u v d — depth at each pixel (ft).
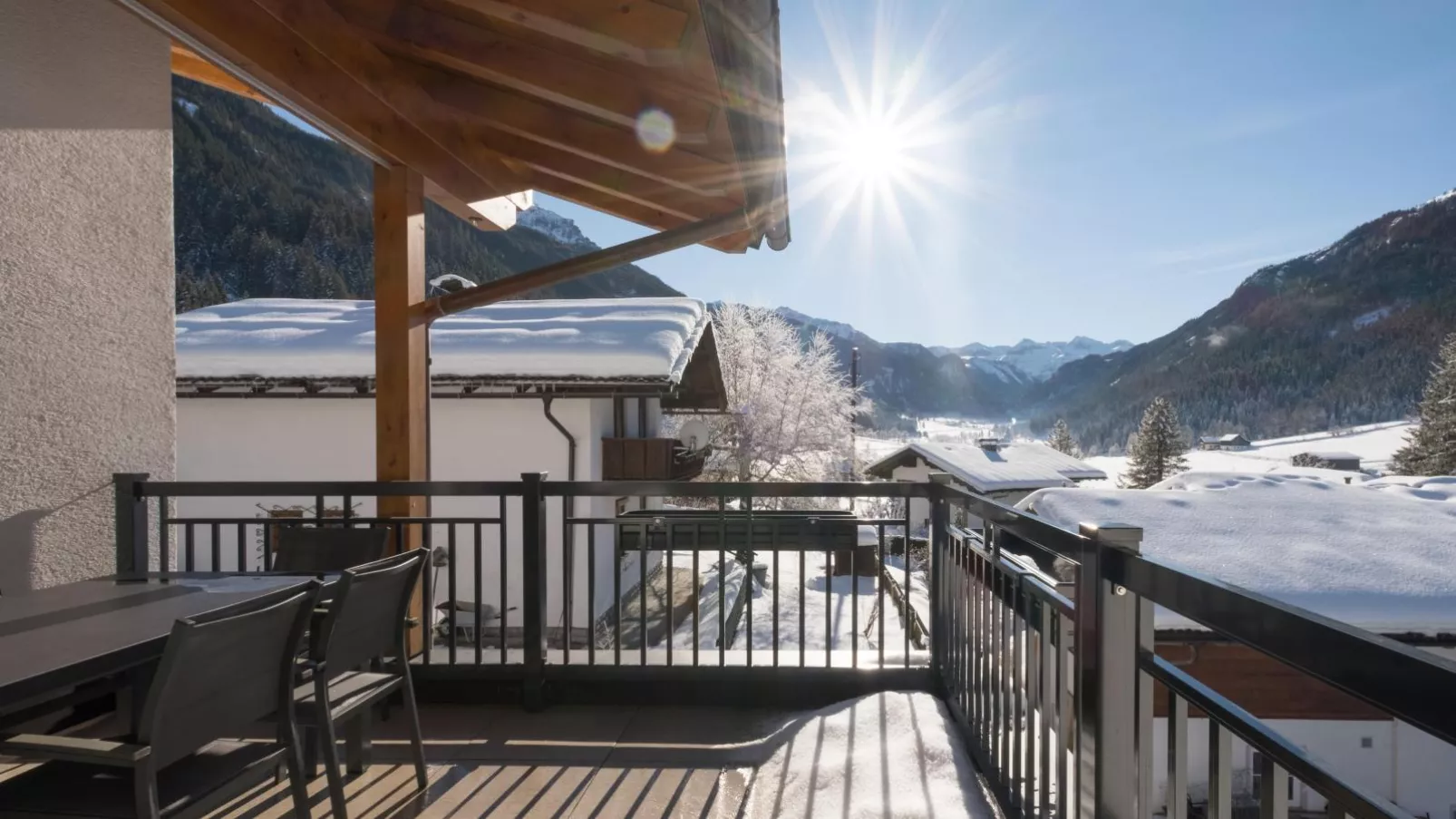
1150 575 3.99
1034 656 6.48
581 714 10.24
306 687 7.04
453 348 30.63
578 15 8.82
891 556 58.85
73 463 9.07
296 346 31.01
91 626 5.65
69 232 8.98
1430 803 22.17
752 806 7.55
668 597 10.64
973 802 7.12
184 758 5.63
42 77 8.66
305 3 9.68
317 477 31.40
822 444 80.12
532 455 30.71
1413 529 29.25
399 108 11.38
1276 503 31.96
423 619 10.64
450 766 8.59
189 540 10.21
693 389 50.16
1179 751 4.05
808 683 10.42
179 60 11.48
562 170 14.44
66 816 4.89
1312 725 22.93
